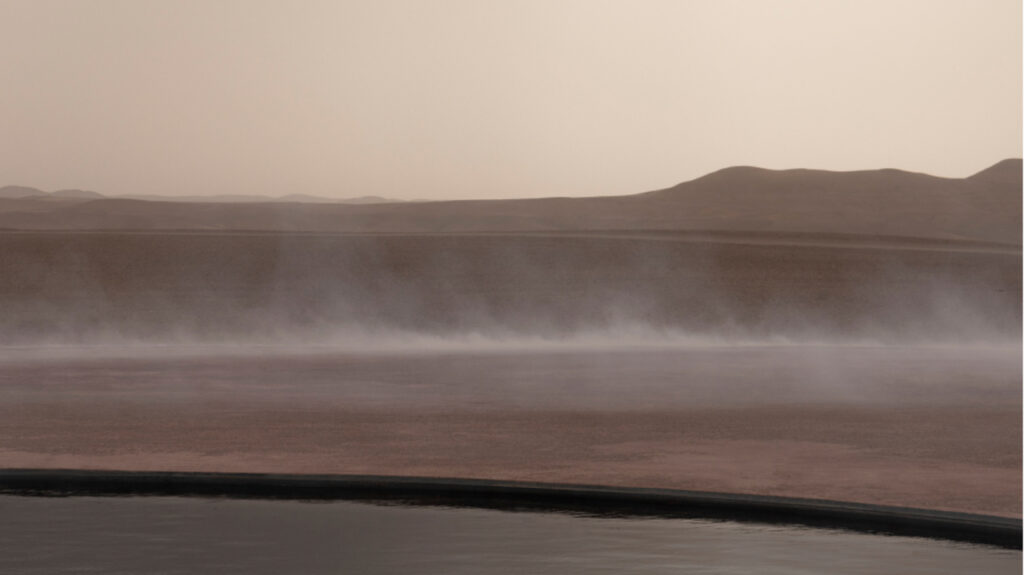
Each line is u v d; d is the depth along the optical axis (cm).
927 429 2864
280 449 2538
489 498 1894
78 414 3138
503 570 1460
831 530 1700
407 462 2367
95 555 1527
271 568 1466
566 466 2317
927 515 1664
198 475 1989
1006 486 2081
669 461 2375
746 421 3008
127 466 2327
